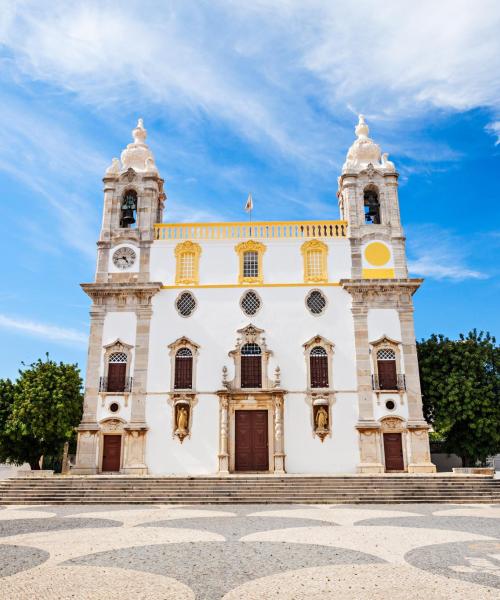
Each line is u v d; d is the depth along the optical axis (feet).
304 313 115.96
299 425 109.60
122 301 117.60
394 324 114.11
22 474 94.07
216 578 34.04
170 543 45.98
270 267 119.34
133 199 129.08
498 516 63.72
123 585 32.27
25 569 36.32
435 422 117.08
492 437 112.47
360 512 68.39
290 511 69.82
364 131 135.33
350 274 118.21
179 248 121.08
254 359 114.11
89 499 80.59
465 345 119.96
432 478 86.22
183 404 110.11
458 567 36.91
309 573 35.27
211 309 116.88
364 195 126.31
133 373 113.09
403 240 120.16
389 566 37.22
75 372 139.03
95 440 109.40
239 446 109.60
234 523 58.44
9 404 134.62
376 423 108.27
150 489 84.02
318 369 112.88
